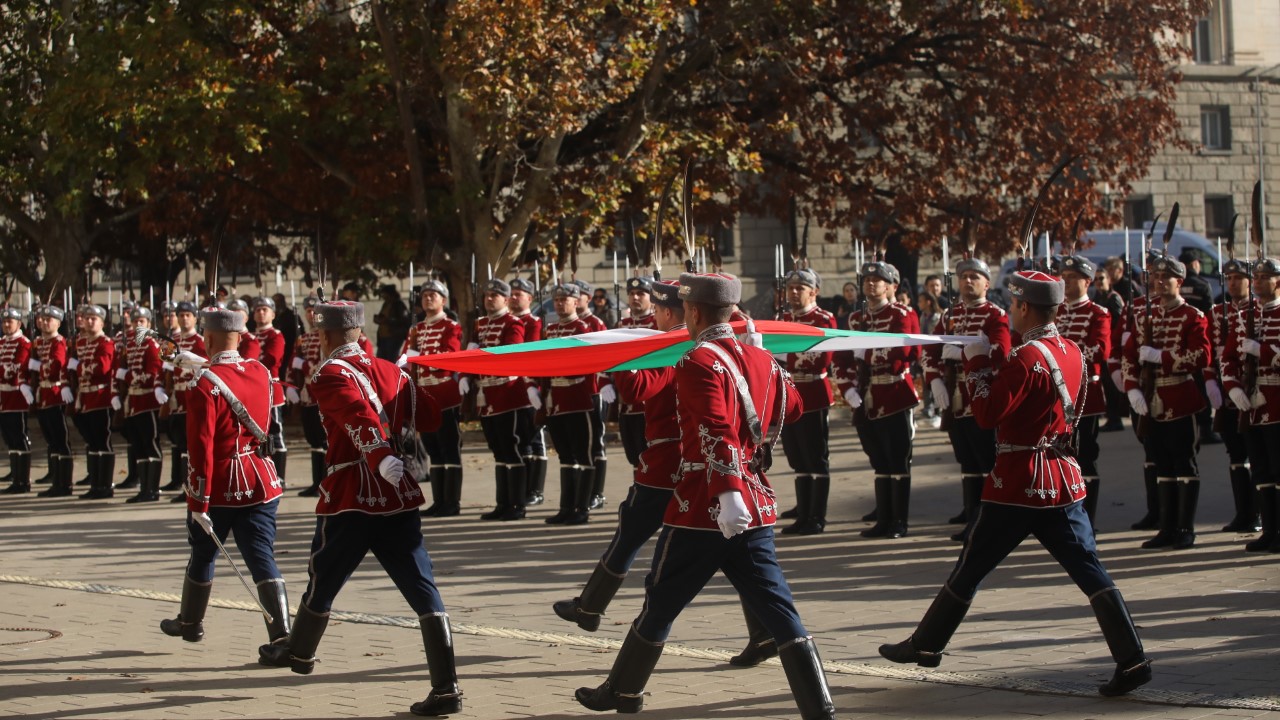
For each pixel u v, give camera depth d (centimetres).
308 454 1975
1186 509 1041
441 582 994
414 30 2031
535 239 2192
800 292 1157
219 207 2334
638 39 2023
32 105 2258
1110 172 2597
